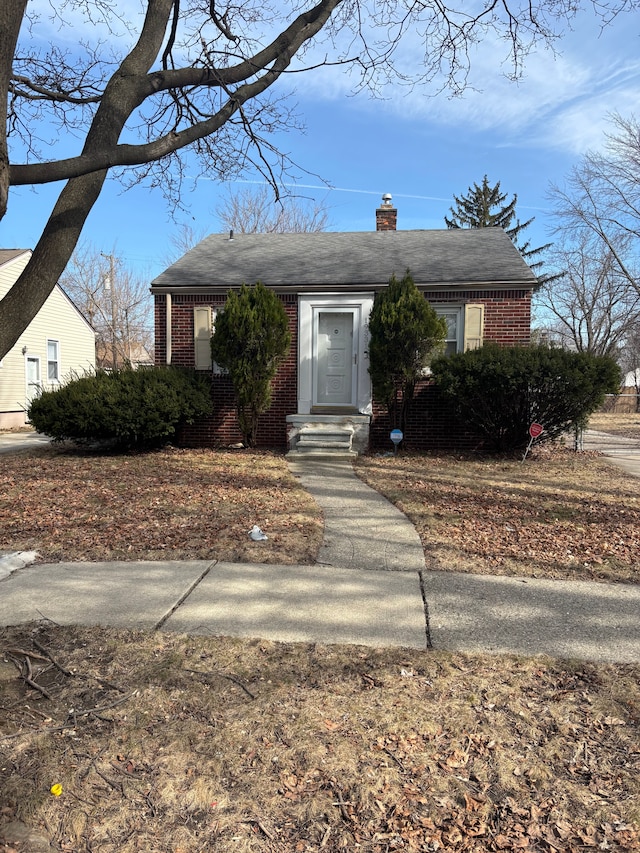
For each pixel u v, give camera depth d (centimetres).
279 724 278
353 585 454
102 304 4222
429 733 273
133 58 384
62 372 2323
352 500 738
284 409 1245
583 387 1002
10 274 1938
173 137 392
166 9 400
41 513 655
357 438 1149
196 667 328
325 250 1413
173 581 459
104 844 213
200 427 1271
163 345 1262
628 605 419
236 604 416
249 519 632
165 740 267
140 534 578
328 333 1245
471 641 362
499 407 1059
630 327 2964
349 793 238
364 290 1194
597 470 983
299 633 371
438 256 1316
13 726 276
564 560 514
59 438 1122
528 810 229
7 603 416
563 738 271
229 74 432
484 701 298
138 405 1062
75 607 409
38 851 209
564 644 358
